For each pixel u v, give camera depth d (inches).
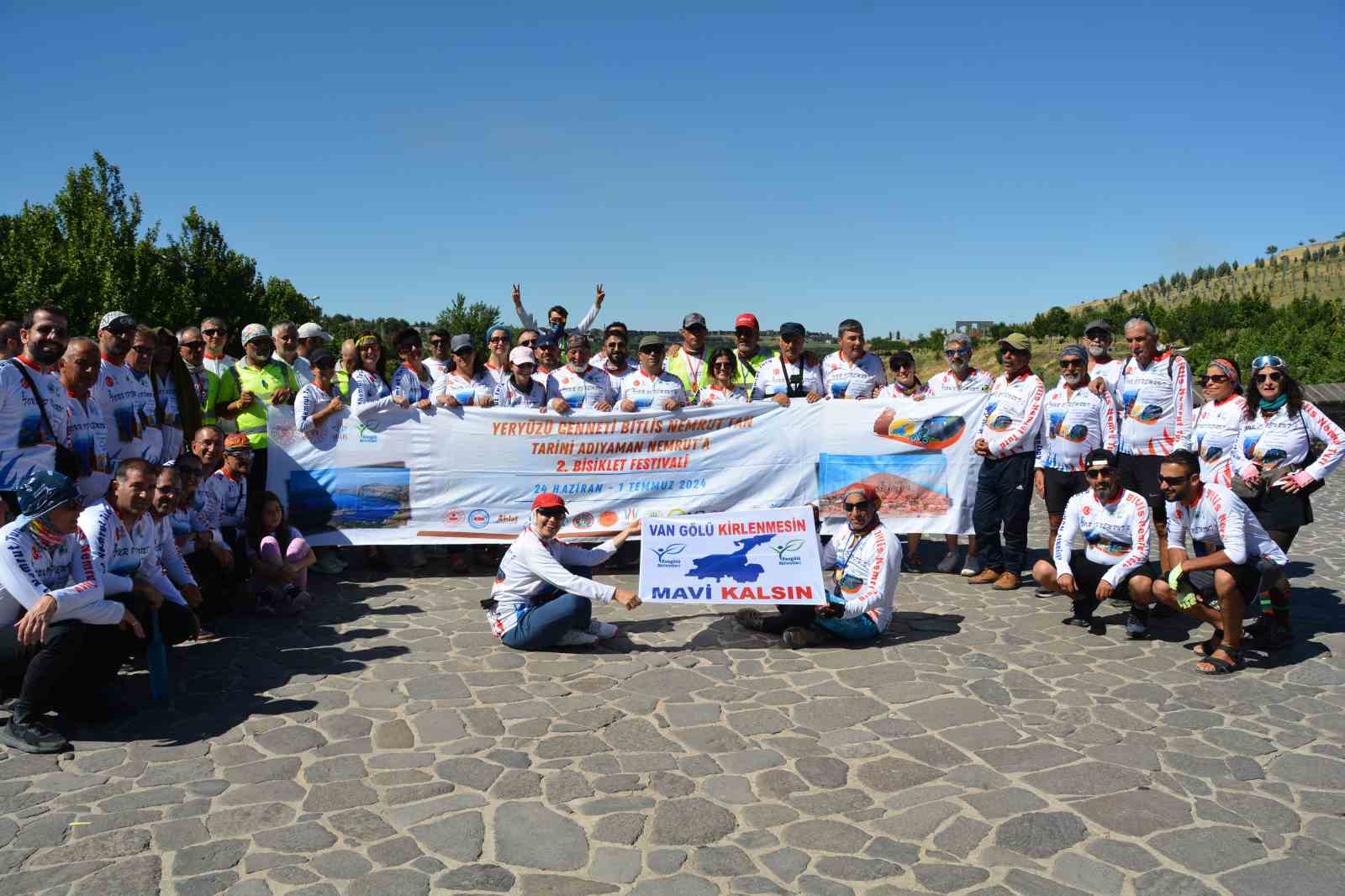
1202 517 242.1
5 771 172.6
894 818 156.6
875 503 255.3
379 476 332.5
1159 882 137.3
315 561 304.2
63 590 184.5
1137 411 318.3
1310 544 393.4
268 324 1307.8
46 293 975.6
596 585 238.8
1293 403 259.8
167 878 136.6
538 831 151.4
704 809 159.5
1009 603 299.0
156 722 196.4
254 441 326.0
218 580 263.6
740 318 374.6
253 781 169.2
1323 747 185.2
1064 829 152.7
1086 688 219.0
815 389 361.7
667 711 204.2
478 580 324.8
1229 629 231.6
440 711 203.2
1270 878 138.3
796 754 181.9
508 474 337.1
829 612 248.8
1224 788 167.6
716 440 344.8
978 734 191.9
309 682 221.1
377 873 138.3
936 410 339.9
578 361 350.9
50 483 184.2
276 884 135.1
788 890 134.9
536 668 232.5
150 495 210.7
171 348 291.7
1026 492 312.8
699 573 259.4
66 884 134.6
